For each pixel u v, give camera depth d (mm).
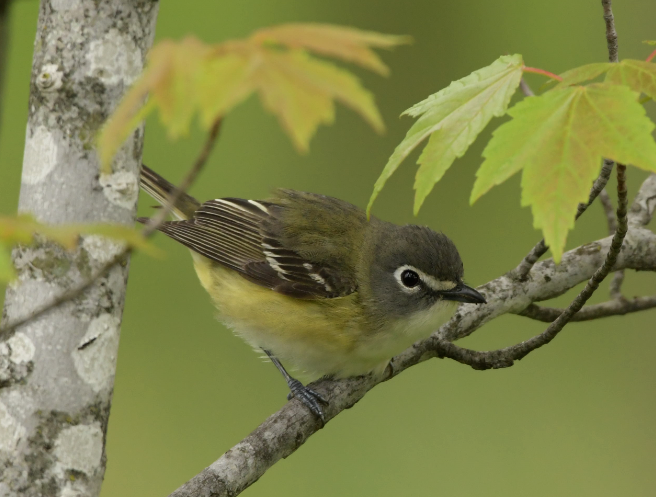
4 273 4379
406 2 18703
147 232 4879
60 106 6734
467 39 18578
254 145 18469
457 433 16047
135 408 16219
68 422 6707
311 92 3980
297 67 4070
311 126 3912
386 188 18281
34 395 6672
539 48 18344
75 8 6730
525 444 15844
